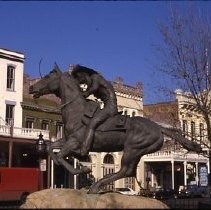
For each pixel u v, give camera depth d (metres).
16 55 41.69
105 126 9.69
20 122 41.25
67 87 10.02
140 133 9.79
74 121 9.73
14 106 41.06
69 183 40.59
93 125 9.56
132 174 9.88
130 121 9.88
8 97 40.66
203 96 19.16
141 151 9.84
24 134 39.19
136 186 48.31
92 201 8.95
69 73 10.29
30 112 42.22
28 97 42.56
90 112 9.68
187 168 53.12
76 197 8.95
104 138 9.67
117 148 9.91
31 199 9.05
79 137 9.60
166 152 49.09
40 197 9.01
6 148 39.91
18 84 41.62
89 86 10.01
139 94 50.16
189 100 27.06
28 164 40.38
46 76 10.33
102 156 46.03
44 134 40.38
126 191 37.22
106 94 9.88
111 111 9.76
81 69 10.12
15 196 30.94
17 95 41.34
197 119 29.58
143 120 9.98
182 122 28.80
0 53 40.41
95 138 9.64
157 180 51.56
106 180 9.66
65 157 9.73
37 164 39.56
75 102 9.88
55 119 44.12
